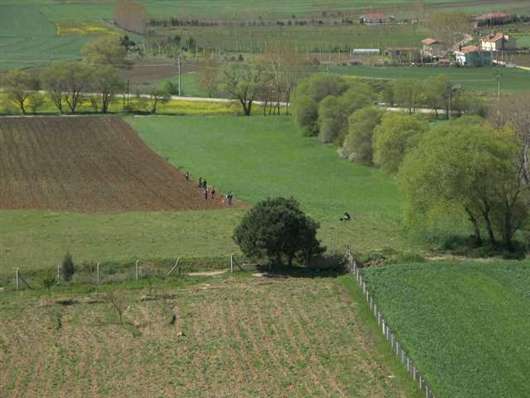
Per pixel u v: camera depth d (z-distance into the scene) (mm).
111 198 198375
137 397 103375
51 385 106688
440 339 116250
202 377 108250
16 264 149875
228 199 194000
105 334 121750
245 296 134875
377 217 180750
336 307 129875
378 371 108875
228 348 116250
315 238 151750
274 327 122875
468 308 126812
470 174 157250
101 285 141125
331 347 116125
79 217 180625
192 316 127375
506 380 105000
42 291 138875
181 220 178250
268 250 146250
